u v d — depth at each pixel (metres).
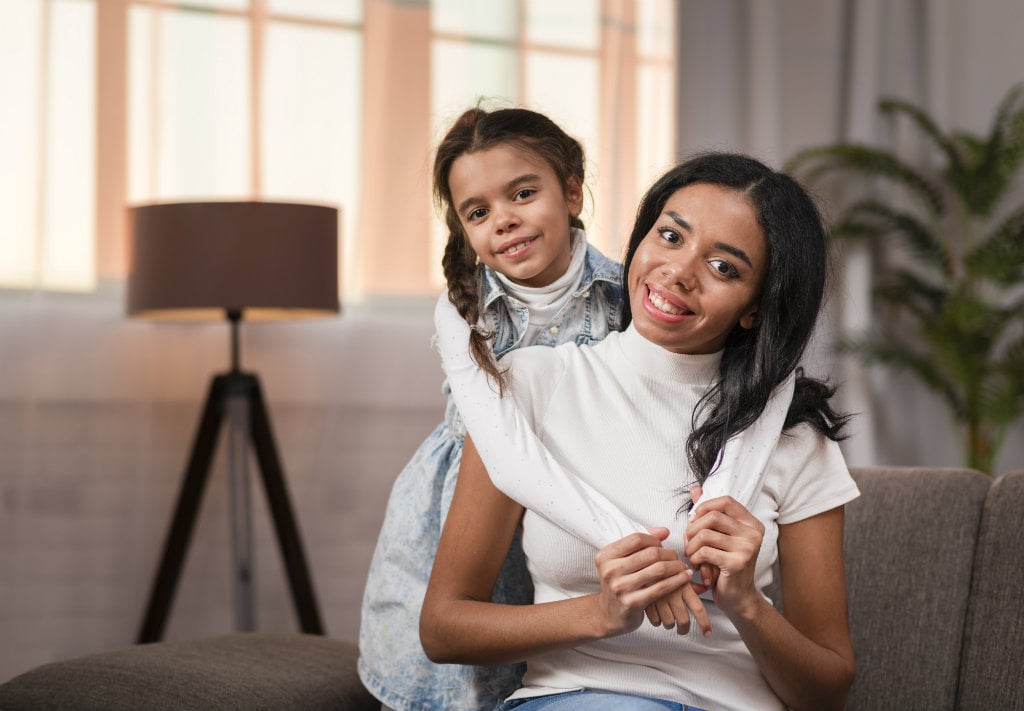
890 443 4.41
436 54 3.63
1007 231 4.14
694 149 4.07
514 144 1.47
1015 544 1.42
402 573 1.47
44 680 1.55
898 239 4.46
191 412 3.36
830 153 4.12
